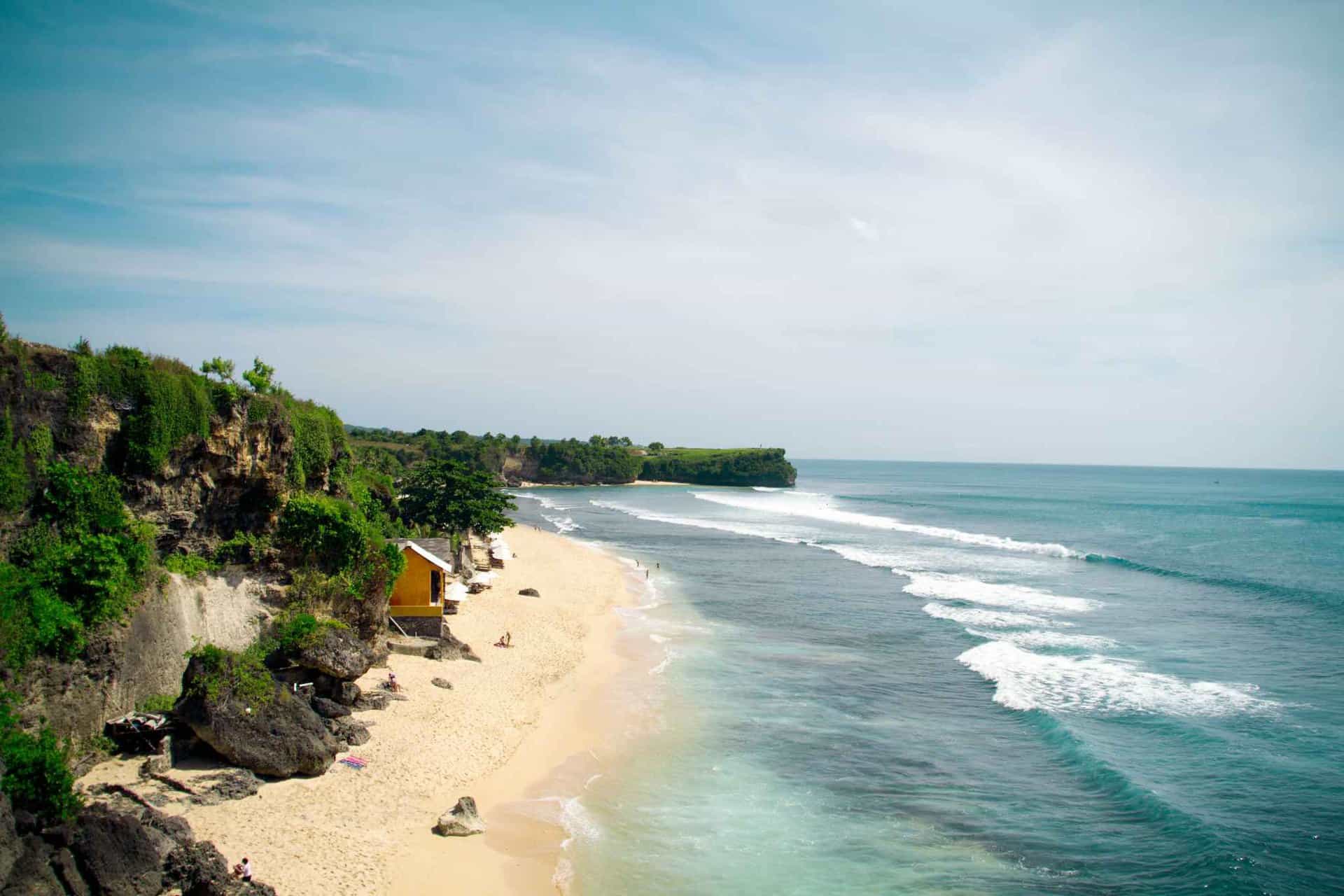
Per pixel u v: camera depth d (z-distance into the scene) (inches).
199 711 831.1
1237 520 4525.1
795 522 4439.0
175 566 965.8
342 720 986.7
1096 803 942.4
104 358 877.8
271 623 1087.6
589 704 1235.9
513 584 2155.5
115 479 865.5
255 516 1117.1
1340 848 830.5
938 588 2279.8
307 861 717.9
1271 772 1010.7
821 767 1035.3
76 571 778.8
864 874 791.1
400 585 1422.2
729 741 1116.5
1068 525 4232.3
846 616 1905.8
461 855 771.4
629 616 1892.2
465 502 2391.7
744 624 1822.1
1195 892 756.0
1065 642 1648.6
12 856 571.5
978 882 778.2
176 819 706.2
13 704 690.2
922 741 1122.0
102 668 798.5
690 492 7711.6
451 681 1237.1
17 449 762.2
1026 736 1144.2
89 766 769.6
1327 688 1341.0
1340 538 3567.9
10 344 763.4
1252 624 1812.3
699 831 863.1
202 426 983.6
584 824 861.8
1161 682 1369.3
